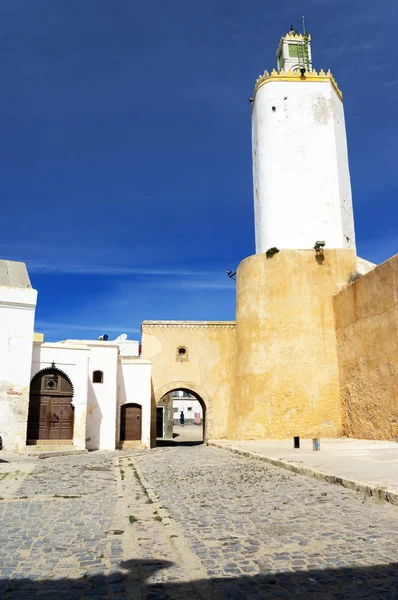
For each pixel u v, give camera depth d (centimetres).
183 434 4566
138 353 3859
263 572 413
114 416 2186
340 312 2064
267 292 2180
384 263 1695
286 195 2391
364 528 530
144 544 511
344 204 2433
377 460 1041
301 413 2030
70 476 1071
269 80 2512
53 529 572
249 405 2111
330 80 2520
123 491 866
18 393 1820
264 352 2123
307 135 2450
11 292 1870
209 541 511
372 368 1762
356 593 363
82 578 409
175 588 387
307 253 2200
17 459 1493
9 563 446
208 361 2492
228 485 883
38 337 2455
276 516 612
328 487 786
